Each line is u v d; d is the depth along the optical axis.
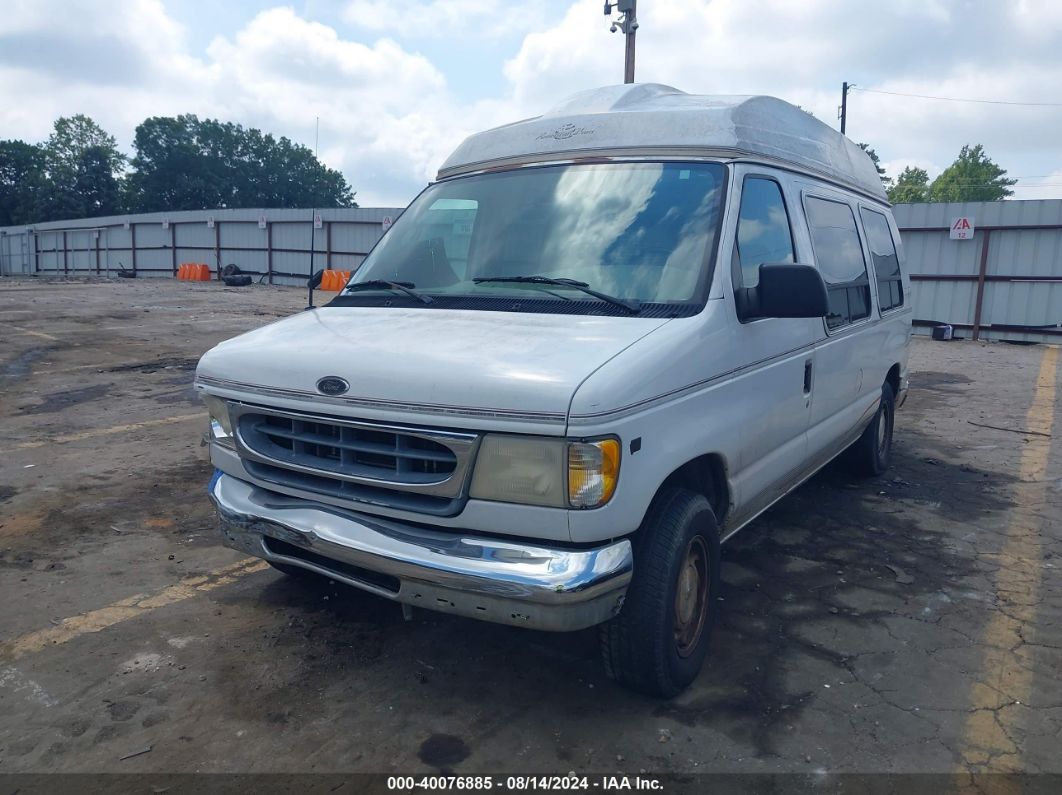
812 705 3.48
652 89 4.79
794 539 5.41
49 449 7.43
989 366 13.54
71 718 3.36
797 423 4.49
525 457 2.87
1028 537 5.45
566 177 4.18
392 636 4.06
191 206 84.88
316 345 3.44
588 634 4.10
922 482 6.70
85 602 4.39
